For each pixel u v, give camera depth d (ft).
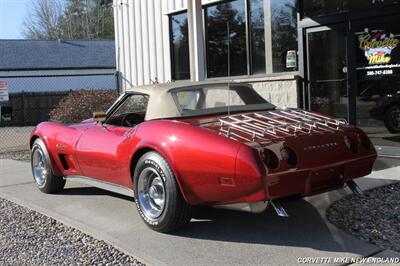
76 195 22.88
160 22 43.60
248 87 19.61
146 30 45.24
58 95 96.27
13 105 92.27
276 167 14.15
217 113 17.88
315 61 31.99
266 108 18.94
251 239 15.60
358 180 22.04
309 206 18.78
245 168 13.87
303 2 32.40
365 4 28.89
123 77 48.73
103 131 19.63
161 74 44.06
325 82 31.53
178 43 42.37
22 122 93.09
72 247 15.98
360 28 29.27
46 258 15.19
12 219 19.75
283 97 33.58
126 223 17.90
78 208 20.47
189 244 15.39
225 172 14.26
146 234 16.51
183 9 40.75
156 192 16.55
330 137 15.70
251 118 16.89
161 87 18.19
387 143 28.27
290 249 14.61
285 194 14.37
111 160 18.45
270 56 35.12
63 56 133.90
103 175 19.53
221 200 14.90
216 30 39.01
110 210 19.83
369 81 29.07
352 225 16.58
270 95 34.42
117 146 18.13
